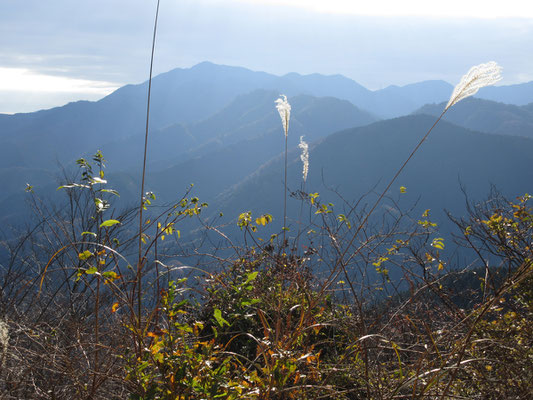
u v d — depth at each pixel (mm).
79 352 2291
